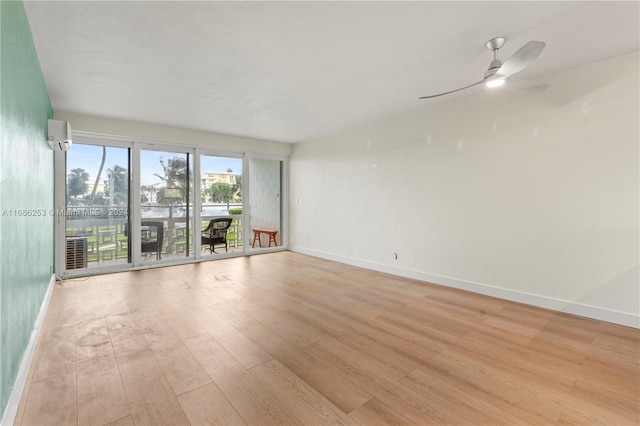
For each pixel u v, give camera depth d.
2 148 1.47
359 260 5.32
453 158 4.00
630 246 2.78
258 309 3.22
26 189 2.09
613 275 2.87
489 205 3.68
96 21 2.15
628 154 2.77
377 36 2.40
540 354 2.32
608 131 2.86
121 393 1.83
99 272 4.65
